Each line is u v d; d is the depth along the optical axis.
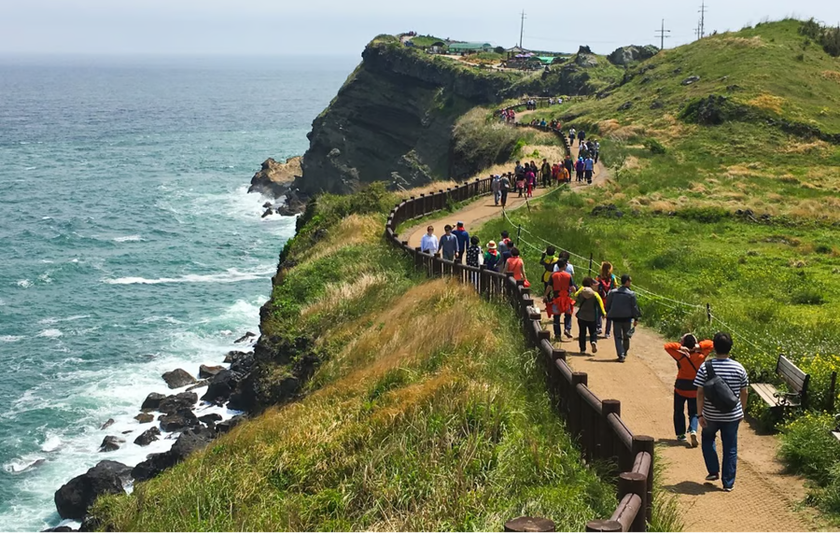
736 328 19.14
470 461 11.34
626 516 7.16
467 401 12.86
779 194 43.78
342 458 13.13
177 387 42.66
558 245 30.66
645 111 69.50
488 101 106.94
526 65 125.38
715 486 11.27
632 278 26.34
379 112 114.12
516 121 80.88
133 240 78.06
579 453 11.38
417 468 11.62
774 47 79.25
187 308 56.66
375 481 11.87
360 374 17.25
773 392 14.32
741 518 10.25
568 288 18.78
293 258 34.47
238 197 102.56
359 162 113.00
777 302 25.20
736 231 36.25
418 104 112.31
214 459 15.50
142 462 31.78
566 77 110.50
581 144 51.84
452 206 38.91
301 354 25.28
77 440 36.91
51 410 39.78
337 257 30.67
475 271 21.38
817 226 37.22
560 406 12.73
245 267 68.56
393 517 10.80
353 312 25.39
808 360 15.45
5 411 39.75
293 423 15.63
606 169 51.00
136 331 51.88
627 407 14.59
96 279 64.25
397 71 113.88
